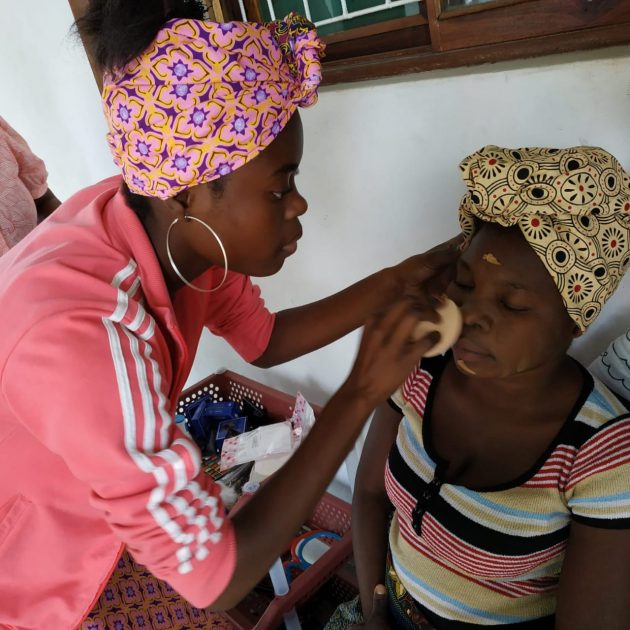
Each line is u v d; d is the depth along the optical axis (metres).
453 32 0.87
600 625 0.69
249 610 1.32
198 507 0.54
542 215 0.58
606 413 0.69
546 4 0.76
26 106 1.87
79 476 0.53
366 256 1.19
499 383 0.72
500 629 0.83
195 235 0.62
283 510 0.57
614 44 0.73
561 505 0.71
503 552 0.75
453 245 0.81
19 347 0.52
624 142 0.77
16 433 0.62
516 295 0.62
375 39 0.98
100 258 0.59
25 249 0.65
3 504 0.68
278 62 0.56
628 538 0.66
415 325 0.54
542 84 0.80
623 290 0.85
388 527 1.02
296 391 1.64
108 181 0.79
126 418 0.51
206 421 1.69
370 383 0.55
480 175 0.61
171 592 1.02
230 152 0.55
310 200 1.22
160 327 0.64
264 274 0.68
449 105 0.91
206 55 0.52
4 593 0.72
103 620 0.96
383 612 0.92
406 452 0.85
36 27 1.61
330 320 0.90
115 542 0.70
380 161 1.05
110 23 0.52
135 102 0.54
